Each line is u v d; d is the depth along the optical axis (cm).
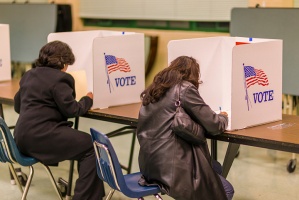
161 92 293
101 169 303
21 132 345
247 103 311
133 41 387
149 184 296
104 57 372
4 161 354
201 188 285
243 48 303
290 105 512
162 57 677
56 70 351
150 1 682
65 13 672
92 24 755
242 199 407
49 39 411
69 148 344
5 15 687
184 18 654
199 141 289
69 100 343
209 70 361
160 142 289
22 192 378
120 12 713
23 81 359
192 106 285
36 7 662
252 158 507
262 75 317
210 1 627
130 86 390
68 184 402
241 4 600
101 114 358
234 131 305
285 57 484
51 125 345
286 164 488
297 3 533
